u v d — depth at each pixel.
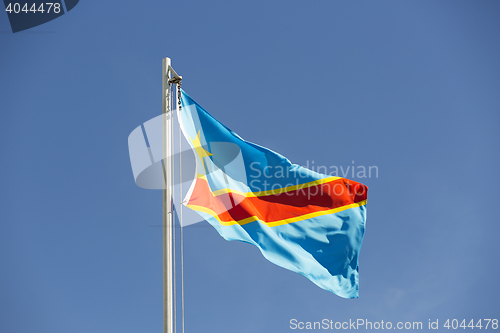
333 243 12.24
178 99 11.17
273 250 11.55
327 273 12.05
